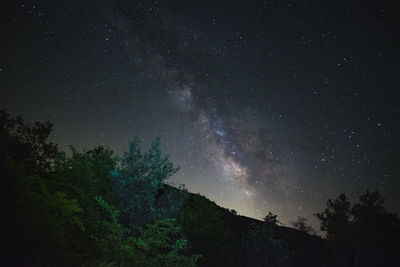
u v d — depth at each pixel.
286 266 14.38
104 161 9.55
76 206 6.67
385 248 14.59
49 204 6.37
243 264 14.09
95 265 6.82
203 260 13.27
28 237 5.48
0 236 5.22
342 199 15.85
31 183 6.22
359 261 15.27
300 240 18.27
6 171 5.66
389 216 15.13
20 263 5.36
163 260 8.04
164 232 8.03
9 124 8.94
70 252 6.39
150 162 9.14
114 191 8.54
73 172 8.24
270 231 15.63
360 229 14.84
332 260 15.60
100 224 8.00
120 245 7.40
